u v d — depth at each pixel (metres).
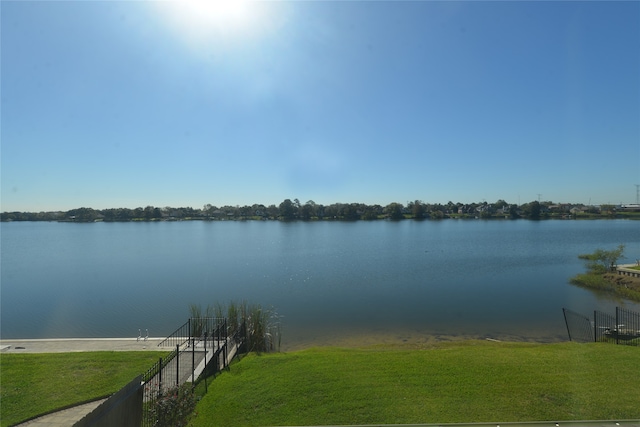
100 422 5.21
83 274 46.31
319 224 158.00
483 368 10.67
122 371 12.02
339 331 22.17
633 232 106.12
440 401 8.68
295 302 29.94
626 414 7.86
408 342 19.59
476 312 26.27
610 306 27.83
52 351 14.47
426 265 49.19
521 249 66.69
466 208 199.12
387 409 8.41
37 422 9.05
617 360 11.23
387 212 179.12
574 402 8.43
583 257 54.03
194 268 49.78
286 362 12.05
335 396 9.16
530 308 27.30
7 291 36.91
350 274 42.97
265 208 197.38
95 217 186.75
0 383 11.11
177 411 7.43
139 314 27.58
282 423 8.11
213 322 19.44
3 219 183.50
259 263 53.19
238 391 9.91
